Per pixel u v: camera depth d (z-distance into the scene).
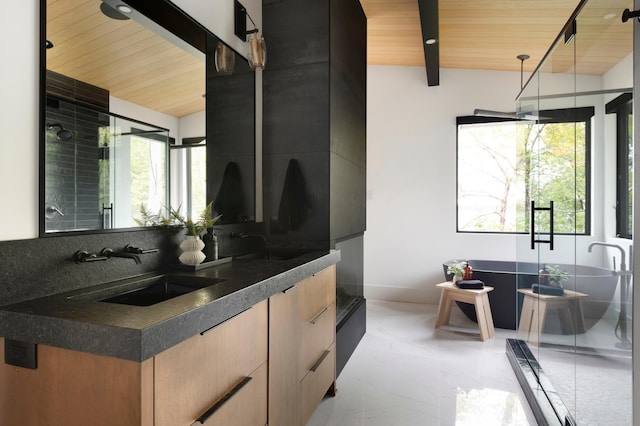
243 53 2.60
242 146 2.58
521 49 3.98
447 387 2.57
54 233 1.33
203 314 1.13
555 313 2.18
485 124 4.81
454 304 4.82
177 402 1.05
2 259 1.15
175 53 1.95
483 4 3.12
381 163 5.07
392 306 4.73
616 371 1.44
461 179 5.03
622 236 1.39
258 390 1.49
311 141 2.74
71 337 0.98
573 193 1.92
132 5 1.70
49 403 1.03
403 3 3.44
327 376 2.32
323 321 2.27
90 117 1.49
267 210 2.84
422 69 4.95
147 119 1.78
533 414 2.21
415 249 4.97
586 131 1.75
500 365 2.92
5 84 1.19
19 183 1.23
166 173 1.89
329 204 2.70
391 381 2.66
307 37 2.74
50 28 1.33
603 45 1.55
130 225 1.68
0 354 1.10
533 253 2.64
